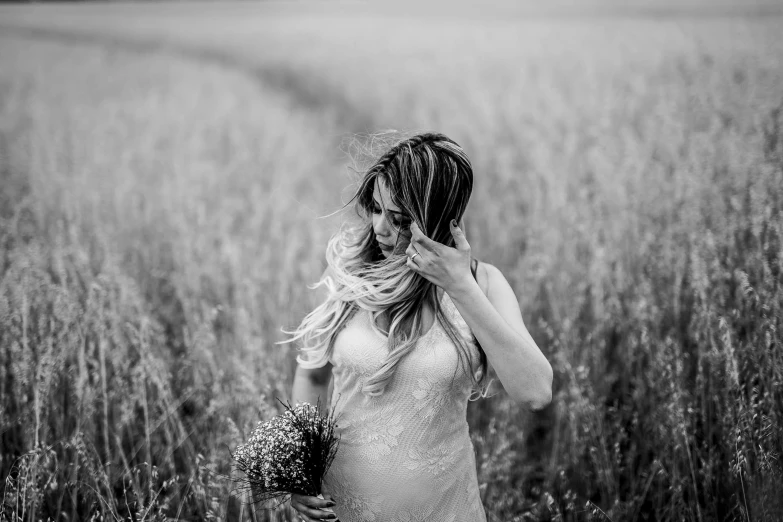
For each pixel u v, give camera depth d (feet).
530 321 12.05
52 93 42.32
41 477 7.80
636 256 12.60
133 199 18.24
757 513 7.02
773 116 16.66
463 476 6.38
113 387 9.52
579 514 8.64
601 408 9.68
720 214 12.32
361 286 6.23
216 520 7.57
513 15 75.66
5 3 108.06
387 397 6.15
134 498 7.95
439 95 35.01
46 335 9.64
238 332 11.01
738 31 35.12
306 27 78.89
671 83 26.48
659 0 67.56
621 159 17.19
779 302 8.51
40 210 16.37
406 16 85.20
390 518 6.19
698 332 9.19
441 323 6.20
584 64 35.94
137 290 12.10
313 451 5.82
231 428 8.05
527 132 23.52
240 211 18.75
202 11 102.12
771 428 7.20
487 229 16.48
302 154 27.27
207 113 37.52
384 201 6.04
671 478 8.19
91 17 96.22
